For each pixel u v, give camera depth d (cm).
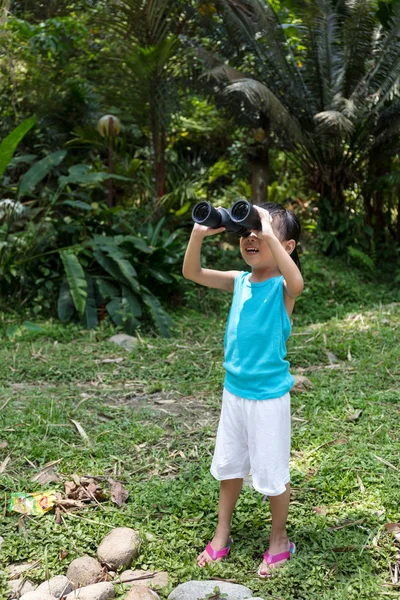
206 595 213
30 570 237
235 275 254
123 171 893
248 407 231
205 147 1110
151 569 238
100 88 846
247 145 929
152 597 214
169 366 505
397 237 967
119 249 675
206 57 798
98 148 929
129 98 812
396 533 251
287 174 1110
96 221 719
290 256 241
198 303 728
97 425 384
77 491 292
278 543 239
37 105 914
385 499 278
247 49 884
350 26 816
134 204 948
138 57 751
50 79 899
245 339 232
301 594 217
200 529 264
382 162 916
